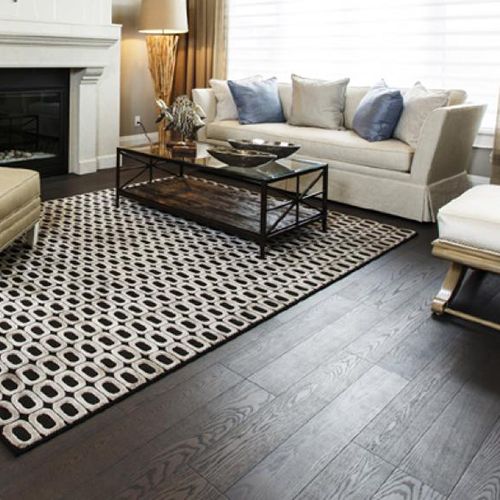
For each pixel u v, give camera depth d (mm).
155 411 1850
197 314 2496
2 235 2729
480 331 2475
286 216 3604
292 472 1614
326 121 4672
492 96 4375
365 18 4836
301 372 2107
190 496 1513
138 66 5820
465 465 1668
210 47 5762
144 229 3557
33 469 1580
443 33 4473
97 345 2201
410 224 3936
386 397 1979
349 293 2811
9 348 2152
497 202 2629
